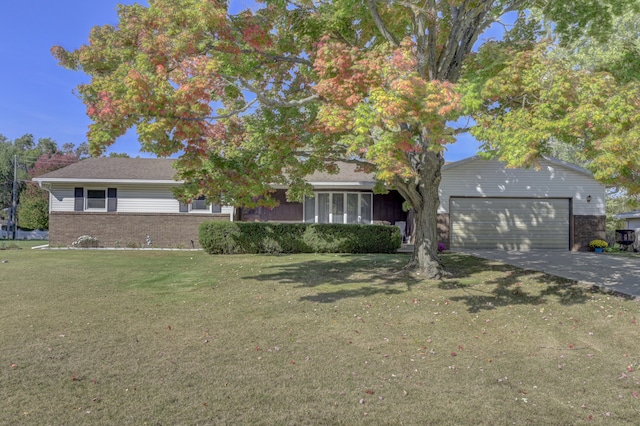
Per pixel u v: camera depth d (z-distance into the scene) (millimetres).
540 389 4449
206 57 7254
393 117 6219
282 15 9562
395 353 5500
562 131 6652
